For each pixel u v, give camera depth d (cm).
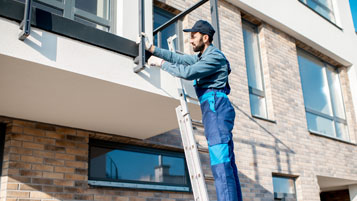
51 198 412
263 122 693
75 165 441
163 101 378
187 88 387
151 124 450
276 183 696
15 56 279
